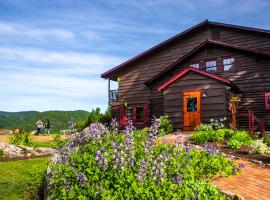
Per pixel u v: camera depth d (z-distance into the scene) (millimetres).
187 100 21562
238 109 22797
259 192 7672
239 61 23344
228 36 25359
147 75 28344
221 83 20469
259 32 23812
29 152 18438
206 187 6566
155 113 26844
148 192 5902
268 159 11148
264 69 22281
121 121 27859
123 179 6254
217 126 19219
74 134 8547
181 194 6027
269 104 21688
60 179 7125
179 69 26219
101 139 7957
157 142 9203
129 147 7148
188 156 7625
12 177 11945
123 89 29094
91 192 6191
